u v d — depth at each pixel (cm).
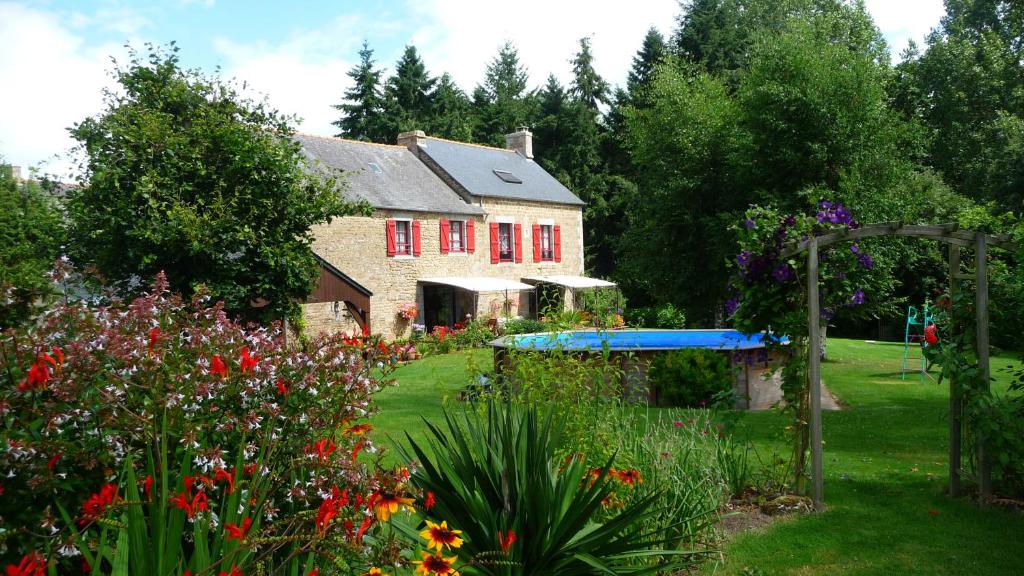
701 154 2120
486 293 2978
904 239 1859
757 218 711
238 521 302
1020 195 2570
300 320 2106
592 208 4303
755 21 3884
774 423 1073
